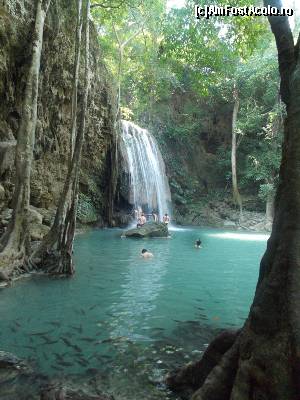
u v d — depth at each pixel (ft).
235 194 100.73
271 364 9.72
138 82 104.01
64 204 33.96
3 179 42.06
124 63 98.73
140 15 89.61
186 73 98.84
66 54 52.13
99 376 14.64
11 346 17.42
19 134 32.37
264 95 99.71
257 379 9.92
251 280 33.73
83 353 16.88
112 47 95.66
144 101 107.96
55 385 13.42
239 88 102.27
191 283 31.96
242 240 67.15
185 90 111.45
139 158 90.58
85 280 31.68
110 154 78.84
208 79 41.60
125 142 86.89
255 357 10.12
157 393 13.37
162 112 111.75
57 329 19.90
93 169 76.69
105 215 79.77
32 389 13.47
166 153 107.86
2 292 26.91
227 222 96.94
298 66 12.10
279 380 9.46
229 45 38.86
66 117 58.70
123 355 16.76
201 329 20.61
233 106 112.16
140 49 98.17
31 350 17.04
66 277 32.24
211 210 103.04
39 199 55.26
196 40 39.27
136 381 14.28
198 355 16.94
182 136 110.32
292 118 11.59
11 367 14.96
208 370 12.83
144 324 21.18
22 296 26.17
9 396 12.91
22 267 31.89
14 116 43.11
